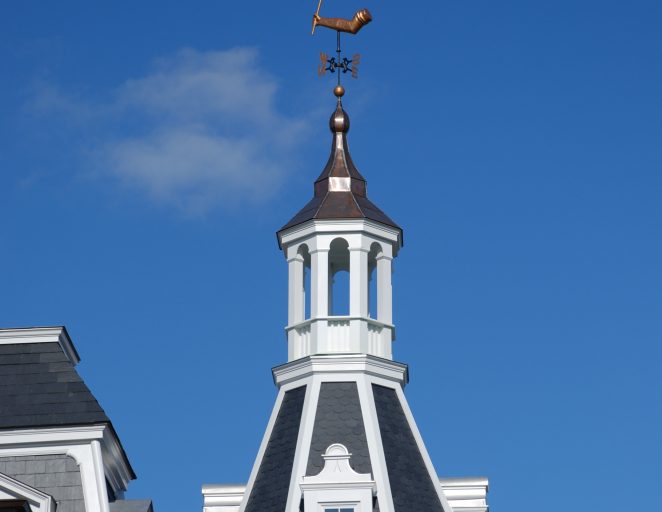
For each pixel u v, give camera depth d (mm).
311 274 88750
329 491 81375
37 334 77938
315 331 87500
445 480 88438
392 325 88812
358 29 94000
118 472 80250
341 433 84250
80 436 75000
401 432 85688
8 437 75000
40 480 74500
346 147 92688
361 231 88938
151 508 78750
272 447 85562
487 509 87875
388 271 89688
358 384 85875
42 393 76188
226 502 88188
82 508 74000
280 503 82812
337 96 93750
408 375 88688
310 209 90250
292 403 86500
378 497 81688
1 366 77188
